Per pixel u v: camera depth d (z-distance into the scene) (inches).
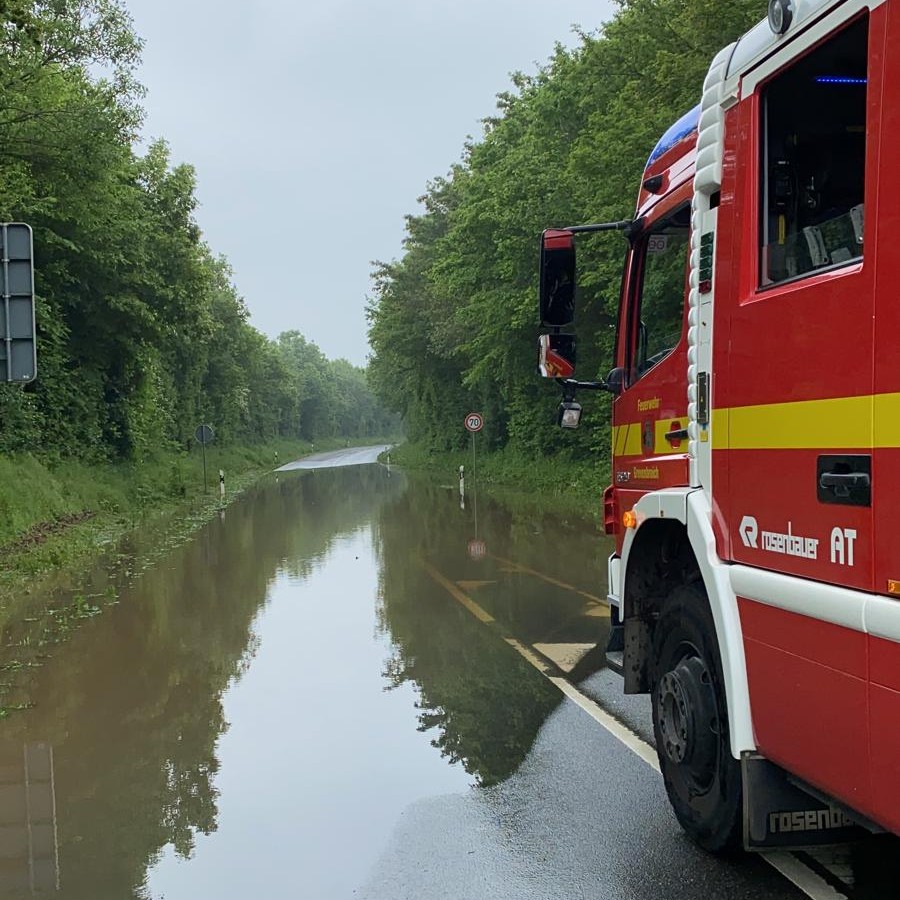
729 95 141.4
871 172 104.9
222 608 413.1
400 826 179.2
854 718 108.7
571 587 445.1
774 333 125.5
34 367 401.7
